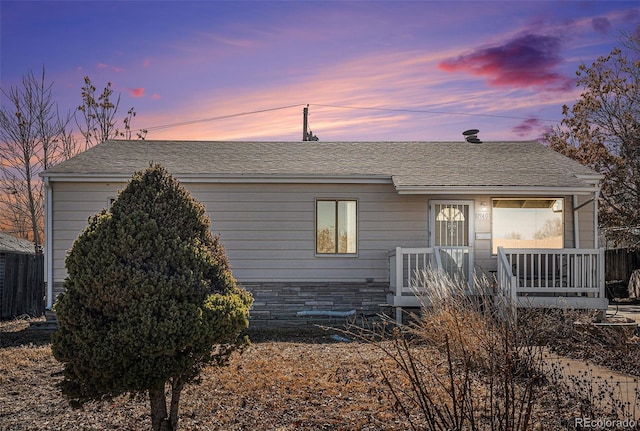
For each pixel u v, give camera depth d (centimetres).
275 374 899
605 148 2819
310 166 1588
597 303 1334
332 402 741
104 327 559
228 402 755
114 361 547
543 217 1543
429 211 1539
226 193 1537
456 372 796
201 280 598
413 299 1379
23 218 2855
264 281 1533
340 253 1548
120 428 668
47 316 1486
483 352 800
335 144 1850
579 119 2958
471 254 1391
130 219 584
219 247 662
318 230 1552
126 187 619
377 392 771
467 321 849
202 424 673
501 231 1543
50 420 702
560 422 607
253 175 1515
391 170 1566
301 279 1537
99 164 1552
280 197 1544
